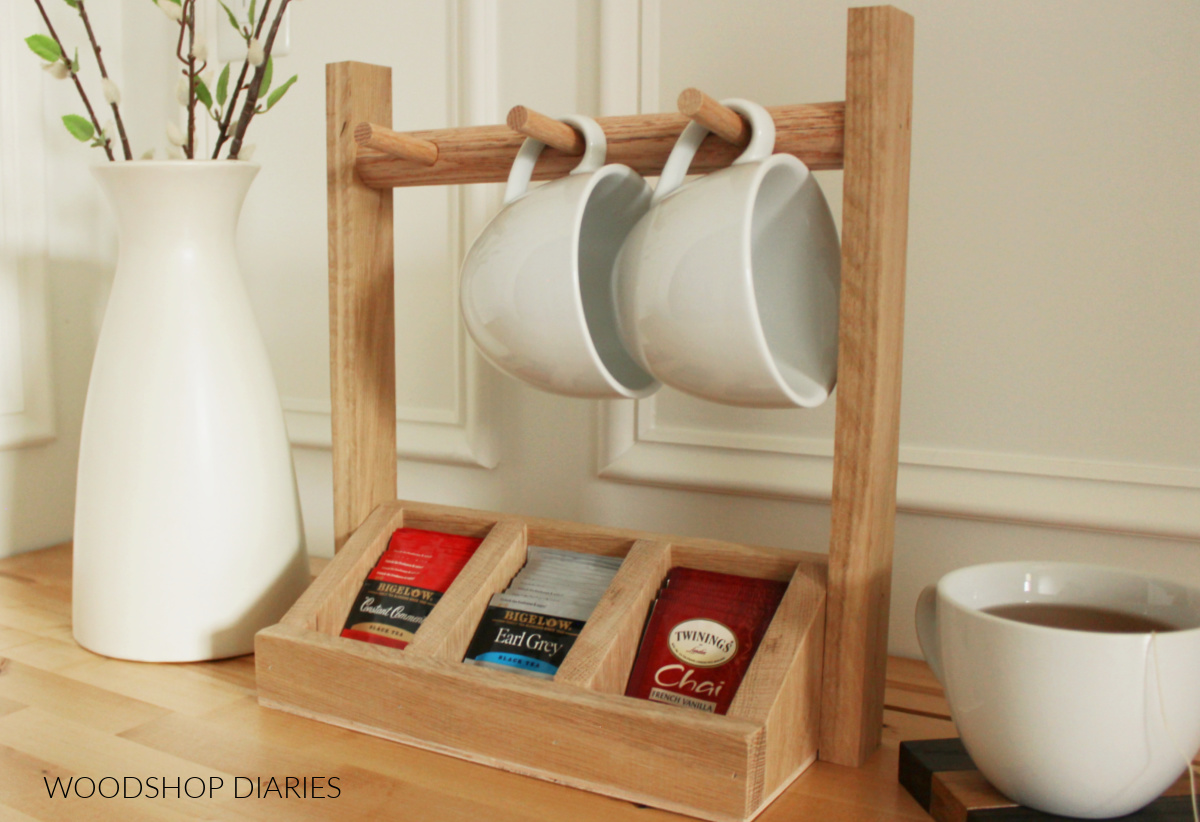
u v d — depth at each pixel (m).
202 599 0.60
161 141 0.93
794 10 0.64
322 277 0.84
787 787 0.46
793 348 0.49
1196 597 0.41
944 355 0.61
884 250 0.45
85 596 0.62
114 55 0.94
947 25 0.60
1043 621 0.43
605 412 0.72
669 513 0.72
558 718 0.46
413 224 0.79
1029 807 0.41
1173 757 0.38
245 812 0.43
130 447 0.59
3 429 0.84
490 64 0.76
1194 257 0.55
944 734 0.53
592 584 0.53
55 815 0.43
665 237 0.42
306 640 0.53
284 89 0.68
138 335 0.59
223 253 0.61
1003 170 0.59
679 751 0.43
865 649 0.47
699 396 0.45
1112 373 0.57
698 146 0.48
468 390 0.77
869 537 0.47
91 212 0.92
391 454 0.65
